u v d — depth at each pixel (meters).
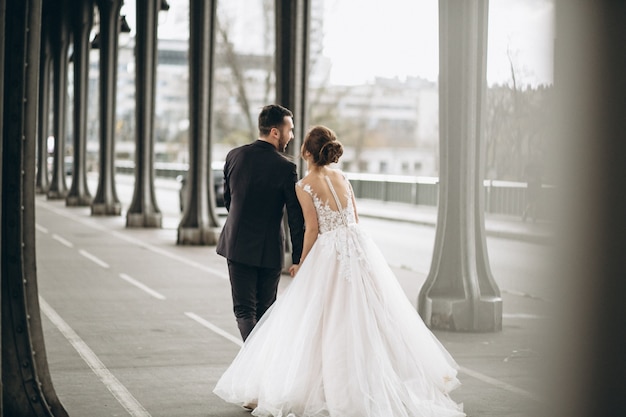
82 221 31.52
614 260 5.25
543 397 7.70
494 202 25.64
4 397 6.64
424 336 7.23
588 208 5.23
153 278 16.41
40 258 19.53
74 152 41.00
